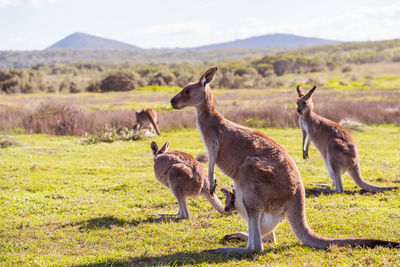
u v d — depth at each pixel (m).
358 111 22.47
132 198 8.12
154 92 65.69
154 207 7.55
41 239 5.76
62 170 10.84
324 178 9.84
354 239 4.64
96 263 4.71
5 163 11.60
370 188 8.02
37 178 9.84
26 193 8.40
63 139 17.72
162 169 6.79
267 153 4.66
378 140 16.86
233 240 5.46
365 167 11.07
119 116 20.41
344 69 121.44
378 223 5.86
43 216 6.92
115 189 8.85
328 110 21.97
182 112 23.03
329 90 53.56
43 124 19.47
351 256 4.43
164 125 20.45
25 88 88.44
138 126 18.05
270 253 4.68
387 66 140.38
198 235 5.72
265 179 4.48
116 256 4.95
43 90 93.38
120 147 15.24
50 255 5.06
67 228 6.23
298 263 4.27
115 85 81.94
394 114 22.31
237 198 5.00
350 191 8.26
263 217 4.69
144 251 5.14
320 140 8.60
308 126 8.80
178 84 89.31
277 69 114.31
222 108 24.44
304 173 10.59
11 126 19.38
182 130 20.55
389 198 7.48
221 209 6.60
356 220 6.01
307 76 102.50
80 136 18.47
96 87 85.69
